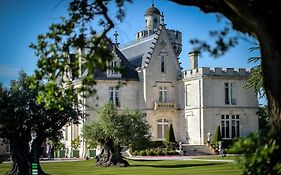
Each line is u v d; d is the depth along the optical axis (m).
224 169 32.16
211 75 64.06
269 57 8.61
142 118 42.72
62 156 64.50
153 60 67.12
